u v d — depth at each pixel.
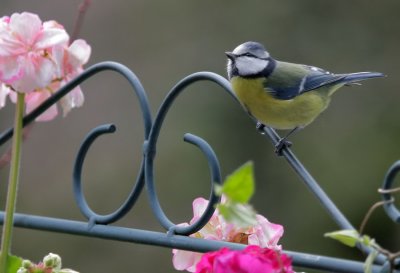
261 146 13.56
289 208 13.29
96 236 3.89
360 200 13.34
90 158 13.67
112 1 14.59
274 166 13.49
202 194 13.29
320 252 13.05
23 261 3.59
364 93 13.99
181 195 13.30
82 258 12.84
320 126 13.71
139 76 14.30
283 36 14.53
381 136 13.65
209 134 13.60
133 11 14.58
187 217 13.27
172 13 14.61
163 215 3.80
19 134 3.85
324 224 13.10
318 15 14.53
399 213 3.45
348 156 13.50
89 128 13.78
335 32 14.46
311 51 14.48
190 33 14.54
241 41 14.49
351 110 13.88
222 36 14.53
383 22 14.42
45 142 13.64
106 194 13.52
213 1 14.59
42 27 3.89
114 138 13.76
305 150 13.59
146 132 3.99
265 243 3.40
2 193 11.59
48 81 3.79
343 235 2.83
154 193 3.88
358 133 13.69
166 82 14.21
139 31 14.55
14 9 13.79
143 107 3.99
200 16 14.59
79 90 4.20
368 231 13.29
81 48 4.01
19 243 12.70
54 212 13.38
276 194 13.41
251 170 2.48
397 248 13.19
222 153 13.59
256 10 14.56
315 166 13.52
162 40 14.53
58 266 3.59
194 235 3.66
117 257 12.84
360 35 14.46
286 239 13.20
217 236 3.60
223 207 2.60
